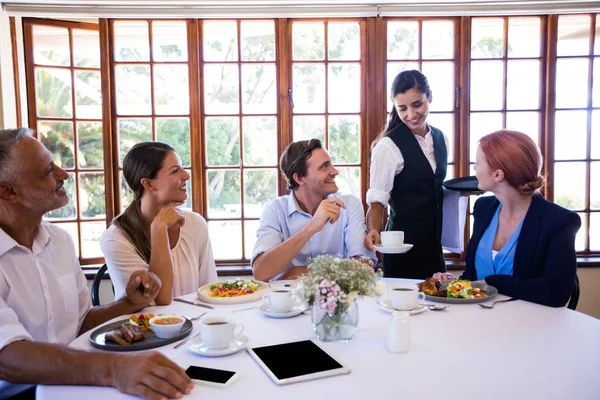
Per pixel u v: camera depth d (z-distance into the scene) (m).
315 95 3.04
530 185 1.55
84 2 2.82
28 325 1.33
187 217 1.85
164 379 0.87
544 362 0.98
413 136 2.24
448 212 2.35
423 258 2.29
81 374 0.91
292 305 1.35
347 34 3.00
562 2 2.90
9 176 1.27
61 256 1.46
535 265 1.52
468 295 1.44
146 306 1.45
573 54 3.04
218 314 1.36
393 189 2.30
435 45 3.01
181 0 2.84
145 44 2.98
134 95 3.00
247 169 3.08
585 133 3.08
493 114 3.06
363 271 1.12
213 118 3.04
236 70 3.01
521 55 3.03
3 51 2.80
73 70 2.99
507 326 1.21
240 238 3.12
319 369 0.94
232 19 2.96
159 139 3.04
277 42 2.98
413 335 1.15
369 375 0.93
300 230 1.80
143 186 1.71
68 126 3.02
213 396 0.85
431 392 0.85
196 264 1.83
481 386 0.88
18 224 1.33
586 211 3.11
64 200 1.38
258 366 0.98
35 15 2.83
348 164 3.07
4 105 2.82
